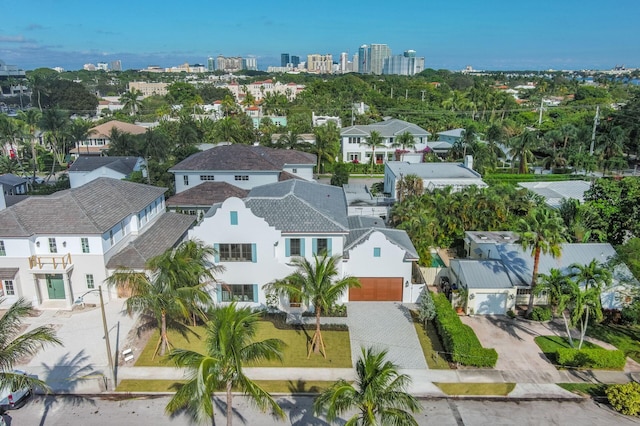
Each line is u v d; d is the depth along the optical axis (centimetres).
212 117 15012
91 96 16838
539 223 3319
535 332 3388
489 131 8850
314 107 14850
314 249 3625
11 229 3622
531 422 2508
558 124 11669
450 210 4947
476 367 2980
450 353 3053
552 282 3114
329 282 2947
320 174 8638
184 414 2566
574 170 8450
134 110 15200
